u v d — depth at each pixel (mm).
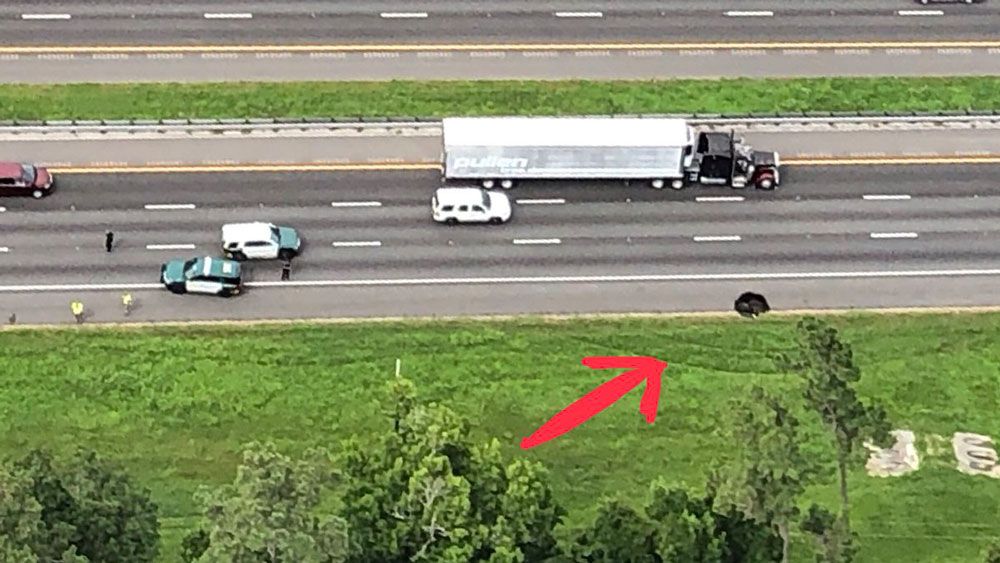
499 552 79000
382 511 79750
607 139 113312
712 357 106125
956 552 97125
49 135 116250
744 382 104375
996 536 98188
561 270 110688
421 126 118375
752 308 109000
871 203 115938
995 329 108938
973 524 98750
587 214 114188
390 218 113125
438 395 102938
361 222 112688
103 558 78312
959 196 116688
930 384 105625
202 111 117938
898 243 113562
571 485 98938
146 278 108562
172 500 96750
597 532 85625
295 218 112562
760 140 119438
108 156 115438
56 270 108625
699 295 109812
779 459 82062
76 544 76938
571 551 85062
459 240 112062
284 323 106750
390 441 81438
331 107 118812
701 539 83312
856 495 99562
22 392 101938
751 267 111562
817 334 87438
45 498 77000
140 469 98438
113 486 80250
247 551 71625
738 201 115688
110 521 78688
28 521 72875
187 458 99250
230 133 117375
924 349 107562
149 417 101250
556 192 115562
